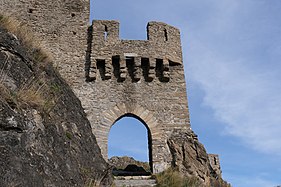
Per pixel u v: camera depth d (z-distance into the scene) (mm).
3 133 5707
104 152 12836
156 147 13148
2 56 7746
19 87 7516
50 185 6121
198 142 13555
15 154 5641
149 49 14883
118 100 13898
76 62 14523
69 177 7152
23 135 6176
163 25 15680
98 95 13883
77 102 11516
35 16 15297
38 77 8781
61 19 15438
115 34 15047
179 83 14734
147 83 14477
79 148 8938
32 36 11578
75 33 15219
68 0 15930
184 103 14289
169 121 13781
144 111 13820
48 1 15734
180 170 12562
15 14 15156
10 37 8617
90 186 7809
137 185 10836
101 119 13414
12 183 5059
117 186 10500
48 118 7660
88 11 15859
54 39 14906
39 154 6441
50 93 9016
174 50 15320
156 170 12688
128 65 14828
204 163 13109
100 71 14453
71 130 9125
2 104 6086
